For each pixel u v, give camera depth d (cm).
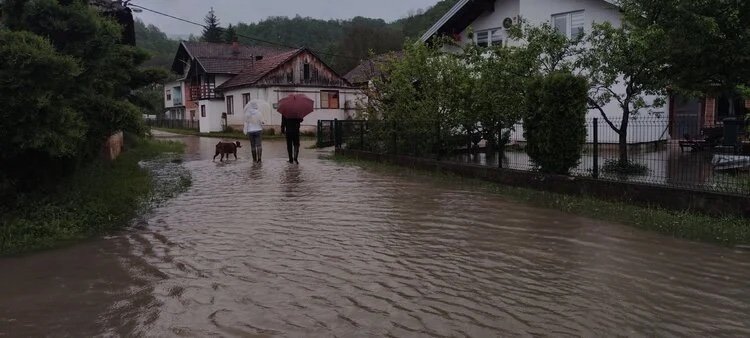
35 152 757
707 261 586
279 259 605
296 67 3809
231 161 1712
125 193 955
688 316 439
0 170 768
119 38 952
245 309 461
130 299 491
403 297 486
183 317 447
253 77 3856
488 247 647
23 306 479
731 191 761
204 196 1020
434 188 1087
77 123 750
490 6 2061
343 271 560
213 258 612
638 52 995
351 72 4503
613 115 1639
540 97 1033
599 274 545
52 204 789
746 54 1036
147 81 1631
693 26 1018
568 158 998
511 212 845
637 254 613
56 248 665
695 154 1020
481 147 1438
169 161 1734
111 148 1544
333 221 795
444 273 552
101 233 738
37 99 670
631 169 984
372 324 427
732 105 1830
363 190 1068
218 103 4366
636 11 1085
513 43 1875
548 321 430
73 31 840
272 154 1989
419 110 1412
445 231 727
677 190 796
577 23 1788
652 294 489
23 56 668
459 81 1353
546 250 632
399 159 1471
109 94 978
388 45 5475
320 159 1747
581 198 924
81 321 445
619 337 402
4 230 691
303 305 468
